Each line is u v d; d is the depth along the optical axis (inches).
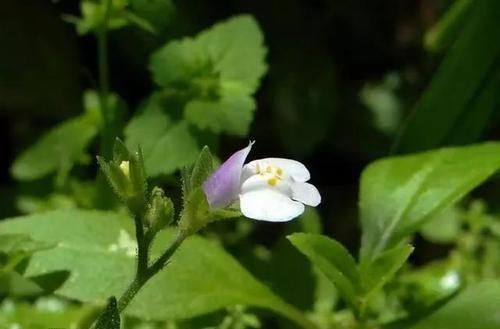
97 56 9.9
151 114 7.8
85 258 6.9
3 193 8.7
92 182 8.6
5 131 9.8
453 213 8.4
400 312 7.4
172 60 7.8
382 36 10.3
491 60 8.1
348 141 9.7
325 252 6.6
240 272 7.0
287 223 8.0
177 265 6.9
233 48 7.9
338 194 9.5
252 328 7.5
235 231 8.4
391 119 9.7
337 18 10.2
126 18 8.0
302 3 10.1
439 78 8.3
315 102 9.5
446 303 6.8
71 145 8.4
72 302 7.6
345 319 7.5
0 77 9.7
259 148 9.5
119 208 8.1
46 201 8.4
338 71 10.0
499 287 6.8
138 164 5.7
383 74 10.2
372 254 7.1
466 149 7.3
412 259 8.8
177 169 8.1
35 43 9.9
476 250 8.2
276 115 9.5
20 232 7.0
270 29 9.9
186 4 9.5
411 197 7.1
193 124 7.7
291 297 7.6
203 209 5.8
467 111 8.3
